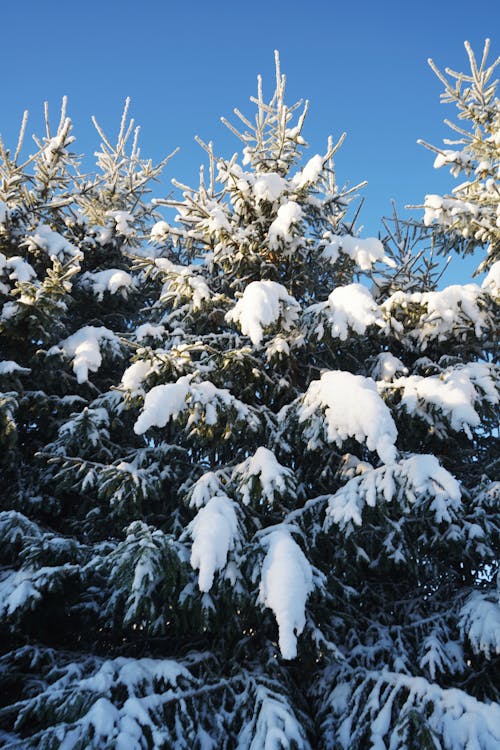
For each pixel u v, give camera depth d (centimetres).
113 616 562
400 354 789
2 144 827
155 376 602
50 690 451
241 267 767
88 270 980
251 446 732
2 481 721
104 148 1029
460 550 584
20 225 811
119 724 387
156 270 771
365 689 497
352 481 519
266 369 750
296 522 565
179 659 523
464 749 390
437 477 452
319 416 528
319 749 490
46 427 744
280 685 481
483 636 505
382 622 630
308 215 821
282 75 822
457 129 841
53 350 680
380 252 709
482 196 838
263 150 839
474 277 875
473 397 558
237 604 468
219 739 444
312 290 845
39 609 577
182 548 481
